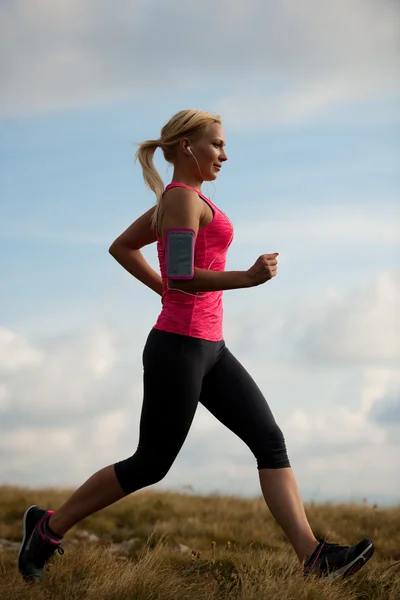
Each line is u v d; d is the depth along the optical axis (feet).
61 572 14.06
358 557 13.25
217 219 13.42
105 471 13.89
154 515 28.76
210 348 13.65
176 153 13.84
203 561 15.64
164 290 13.89
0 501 31.45
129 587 12.72
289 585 12.55
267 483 13.96
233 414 14.01
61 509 14.06
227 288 12.82
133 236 15.12
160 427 13.48
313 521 26.81
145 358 13.66
